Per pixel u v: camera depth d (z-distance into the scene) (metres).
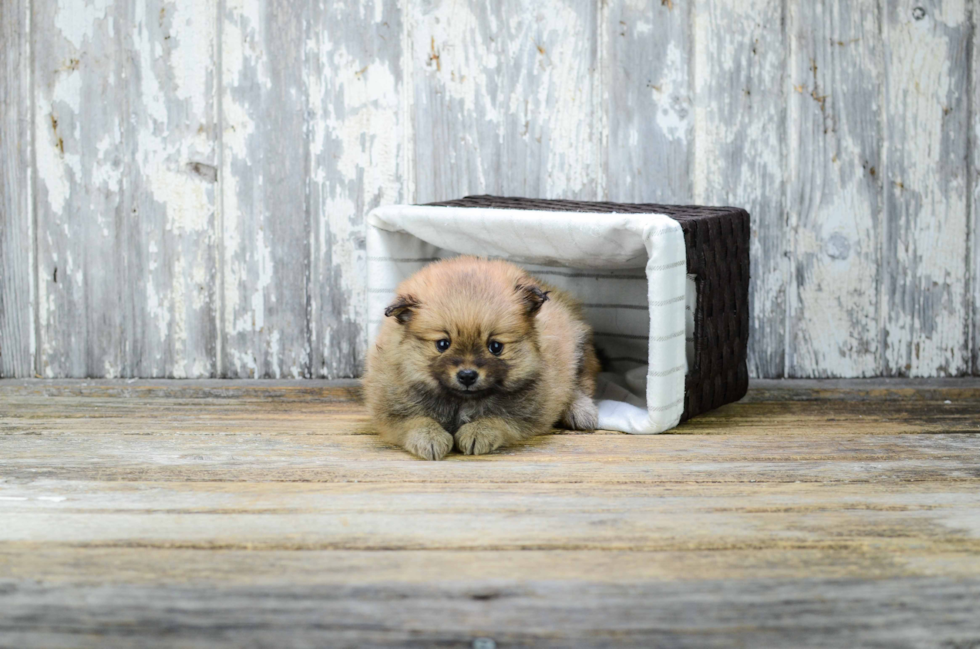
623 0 1.53
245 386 1.52
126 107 1.53
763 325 1.55
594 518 1.21
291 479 1.28
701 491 1.26
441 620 1.11
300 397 1.51
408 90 1.53
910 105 1.53
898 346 1.56
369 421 1.43
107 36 1.52
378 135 1.54
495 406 1.37
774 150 1.54
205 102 1.53
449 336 1.34
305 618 1.11
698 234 1.40
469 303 1.33
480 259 1.42
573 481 1.28
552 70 1.54
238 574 1.15
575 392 1.42
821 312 1.55
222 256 1.55
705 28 1.53
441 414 1.37
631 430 1.40
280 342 1.56
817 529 1.20
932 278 1.55
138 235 1.54
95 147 1.53
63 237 1.54
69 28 1.52
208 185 1.54
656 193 1.55
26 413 1.44
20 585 1.13
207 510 1.22
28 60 1.52
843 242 1.55
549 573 1.15
